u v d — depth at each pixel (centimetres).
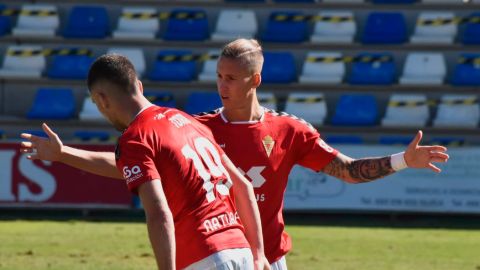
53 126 3738
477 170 3033
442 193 3045
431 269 2086
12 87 3866
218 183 884
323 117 3666
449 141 3609
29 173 3047
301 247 2406
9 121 3712
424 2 3953
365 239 2600
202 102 3691
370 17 3922
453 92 3788
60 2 4053
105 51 3916
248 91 1092
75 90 3850
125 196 3052
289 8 3994
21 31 3897
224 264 847
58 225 2825
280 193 1115
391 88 3781
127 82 865
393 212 3050
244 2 3991
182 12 3956
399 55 3881
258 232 921
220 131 1108
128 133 849
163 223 799
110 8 4041
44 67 3866
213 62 3809
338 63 3784
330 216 3155
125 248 2331
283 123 1122
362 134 3678
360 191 3052
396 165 1066
